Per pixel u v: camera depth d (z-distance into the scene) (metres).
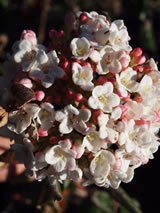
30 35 0.10
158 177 0.22
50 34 0.11
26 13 0.20
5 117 0.10
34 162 0.09
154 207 0.21
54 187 0.12
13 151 0.12
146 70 0.11
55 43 0.11
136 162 0.10
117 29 0.10
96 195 0.17
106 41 0.10
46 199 0.14
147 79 0.10
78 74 0.10
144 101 0.10
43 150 0.10
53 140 0.10
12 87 0.09
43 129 0.09
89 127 0.09
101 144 0.09
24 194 0.16
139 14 0.21
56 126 0.10
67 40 0.12
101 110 0.09
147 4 0.21
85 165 0.10
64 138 0.10
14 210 0.19
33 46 0.10
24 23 0.22
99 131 0.09
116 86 0.10
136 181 0.22
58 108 0.11
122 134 0.09
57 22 0.22
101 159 0.10
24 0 0.20
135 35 0.22
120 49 0.10
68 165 0.09
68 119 0.09
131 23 0.22
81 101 0.10
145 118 0.10
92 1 0.22
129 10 0.22
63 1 0.21
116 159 0.10
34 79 0.10
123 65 0.10
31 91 0.09
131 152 0.10
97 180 0.10
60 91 0.10
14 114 0.10
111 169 0.10
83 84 0.09
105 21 0.11
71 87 0.10
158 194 0.21
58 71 0.10
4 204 0.19
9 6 0.22
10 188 0.19
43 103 0.09
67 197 0.17
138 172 0.22
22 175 0.15
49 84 0.09
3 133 0.13
